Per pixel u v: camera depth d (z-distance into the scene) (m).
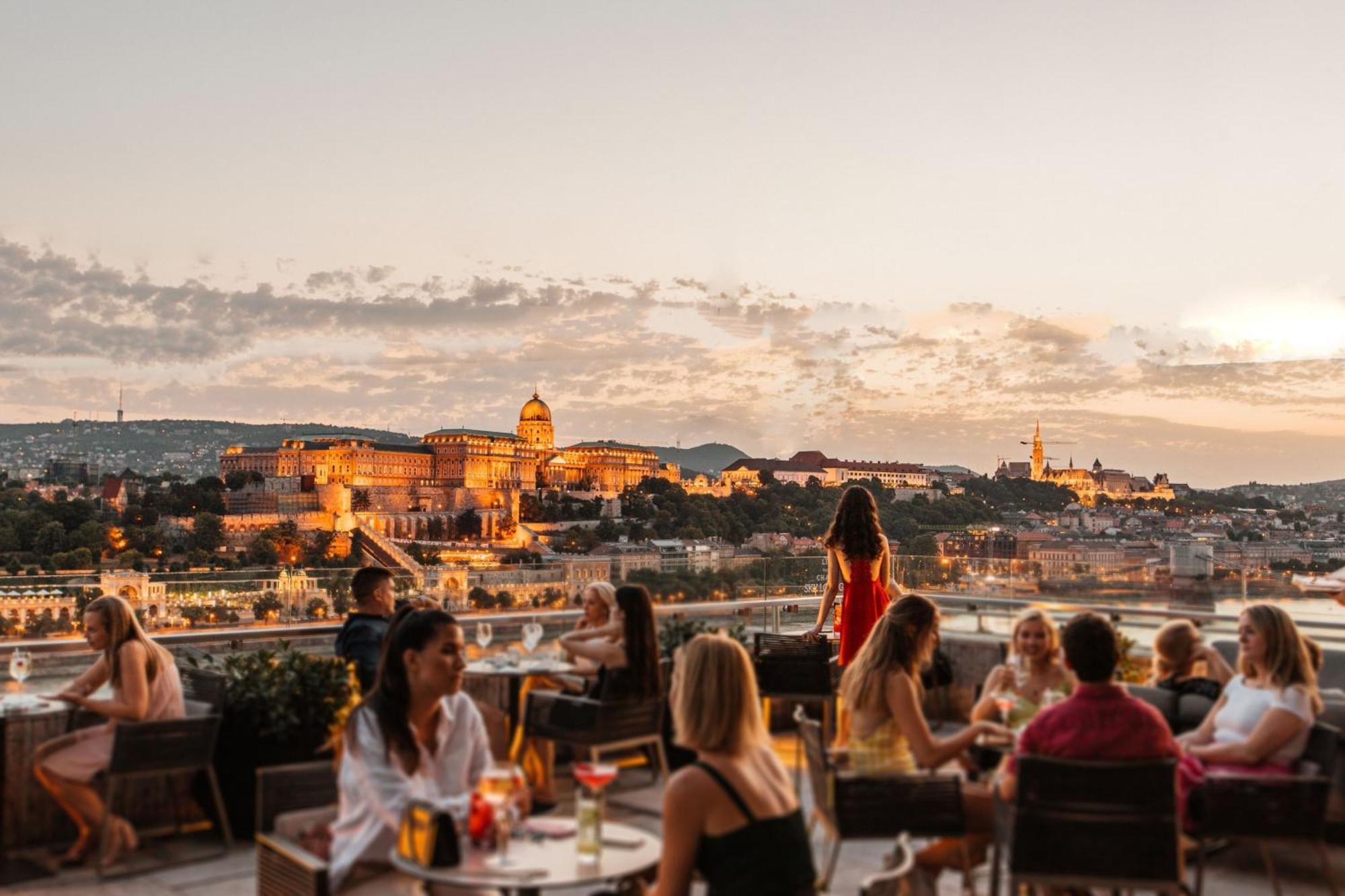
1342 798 7.48
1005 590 13.41
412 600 10.27
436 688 5.08
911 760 6.35
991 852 7.44
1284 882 7.11
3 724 7.55
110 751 7.47
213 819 8.11
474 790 5.18
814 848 7.70
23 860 7.43
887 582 10.49
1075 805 5.20
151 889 6.88
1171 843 5.16
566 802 8.10
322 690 8.20
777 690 9.80
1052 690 7.30
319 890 4.62
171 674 7.92
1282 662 6.64
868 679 6.35
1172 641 8.70
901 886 4.38
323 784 5.34
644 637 8.12
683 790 4.32
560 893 6.40
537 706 7.97
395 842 4.91
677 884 4.32
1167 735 5.66
